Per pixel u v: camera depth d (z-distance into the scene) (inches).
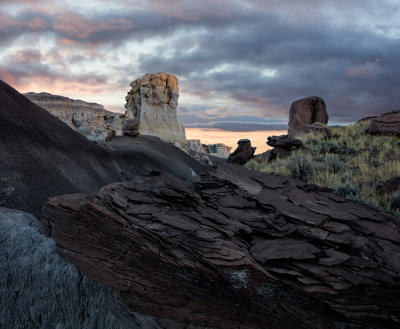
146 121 4072.3
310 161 472.1
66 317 223.6
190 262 166.2
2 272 239.8
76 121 4397.1
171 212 201.3
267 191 252.8
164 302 170.7
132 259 178.4
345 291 147.3
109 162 1451.8
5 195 563.2
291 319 155.4
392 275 155.6
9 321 223.5
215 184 269.9
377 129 564.7
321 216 205.5
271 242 178.9
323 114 877.2
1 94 1021.8
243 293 162.4
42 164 825.5
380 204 299.1
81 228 195.9
